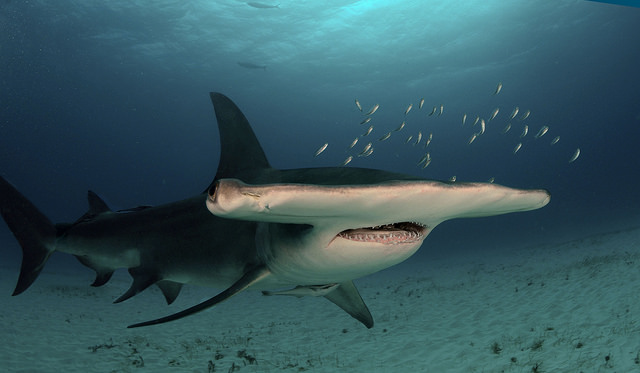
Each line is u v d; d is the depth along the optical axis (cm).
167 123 8506
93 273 2308
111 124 8744
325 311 1107
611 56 5572
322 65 5184
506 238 3991
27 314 1028
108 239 445
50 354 707
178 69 5375
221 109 394
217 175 399
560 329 686
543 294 955
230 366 675
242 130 385
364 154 552
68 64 5438
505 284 1194
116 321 1049
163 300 1393
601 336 605
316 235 225
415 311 1025
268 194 153
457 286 1316
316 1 3750
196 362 698
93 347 767
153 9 3825
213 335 914
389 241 229
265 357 724
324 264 243
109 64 5347
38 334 840
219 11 3853
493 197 178
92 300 1328
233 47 4628
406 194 166
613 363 501
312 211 167
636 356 504
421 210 181
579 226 3572
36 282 1627
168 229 401
